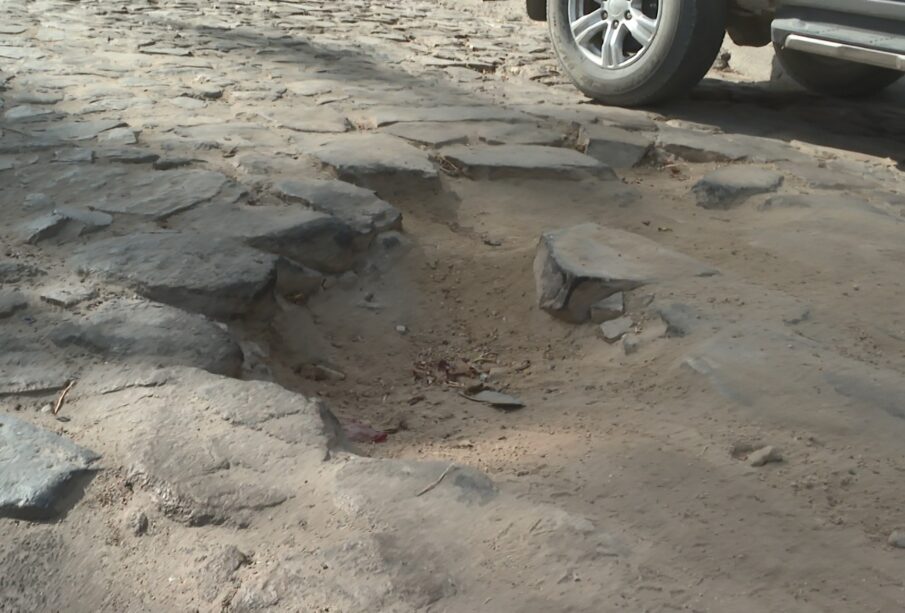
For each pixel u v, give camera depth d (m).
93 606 1.92
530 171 4.60
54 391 2.57
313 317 3.49
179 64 6.38
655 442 2.59
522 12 10.01
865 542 2.16
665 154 5.21
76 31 7.24
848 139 5.87
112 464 2.28
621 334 3.24
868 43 5.23
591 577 1.95
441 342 3.48
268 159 4.42
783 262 3.86
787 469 2.44
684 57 5.86
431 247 3.98
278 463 2.29
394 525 2.08
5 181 4.01
